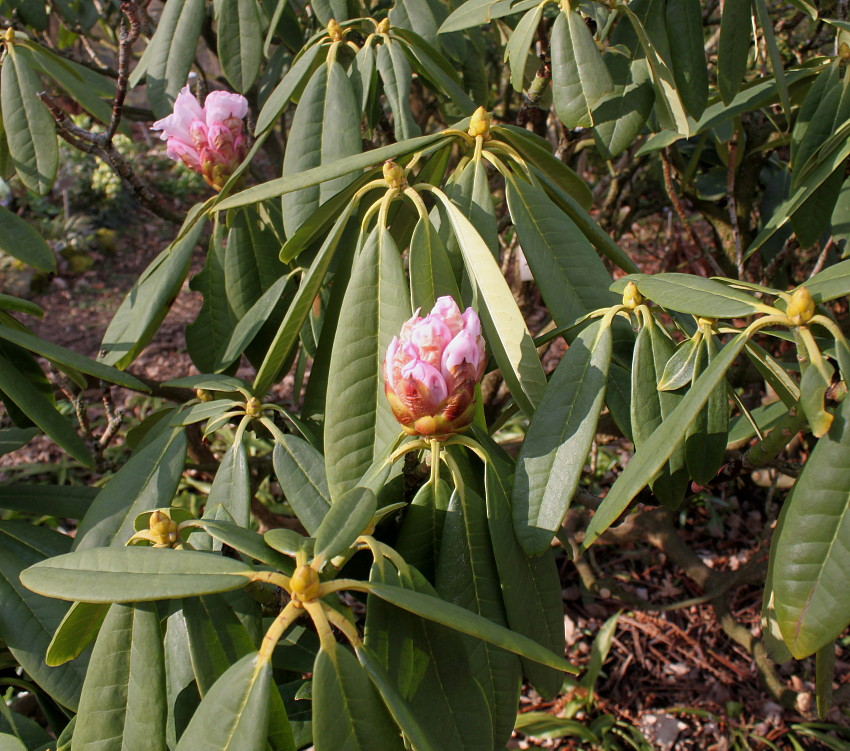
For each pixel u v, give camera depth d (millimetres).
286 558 493
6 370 649
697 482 601
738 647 1592
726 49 726
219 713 444
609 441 1360
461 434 593
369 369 598
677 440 488
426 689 499
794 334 507
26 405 648
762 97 825
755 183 1247
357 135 720
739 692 1497
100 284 3428
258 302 783
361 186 655
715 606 1377
